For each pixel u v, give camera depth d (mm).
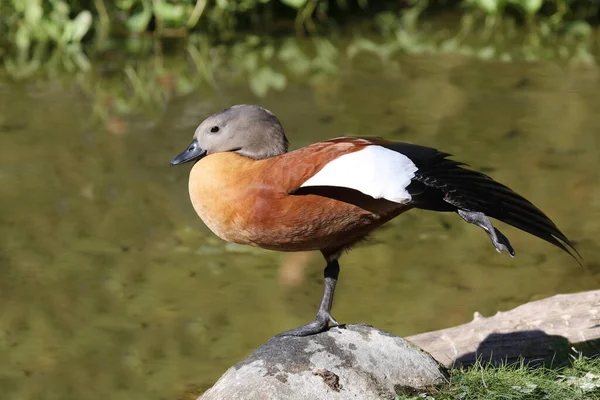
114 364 8859
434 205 5996
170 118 14281
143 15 18375
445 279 10328
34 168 12633
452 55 17531
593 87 15586
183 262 10734
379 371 6785
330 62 17172
